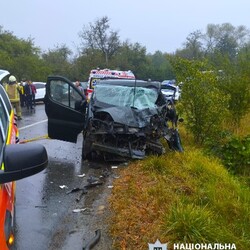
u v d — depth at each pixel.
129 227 4.94
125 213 5.33
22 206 5.91
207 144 9.44
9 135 4.42
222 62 12.27
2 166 3.03
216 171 7.23
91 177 7.33
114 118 8.09
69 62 53.75
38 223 5.32
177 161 7.73
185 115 9.95
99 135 8.24
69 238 4.89
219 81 11.81
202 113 9.72
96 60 50.75
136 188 6.23
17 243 4.72
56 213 5.67
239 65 12.71
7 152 2.86
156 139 8.43
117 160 8.35
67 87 8.83
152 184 6.43
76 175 7.54
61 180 7.20
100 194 6.42
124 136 8.15
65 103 8.84
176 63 9.95
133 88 9.40
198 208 5.12
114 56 54.31
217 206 5.53
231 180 6.95
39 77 44.53
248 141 8.63
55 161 8.52
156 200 5.63
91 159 8.59
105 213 5.59
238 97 11.63
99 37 53.97
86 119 8.48
